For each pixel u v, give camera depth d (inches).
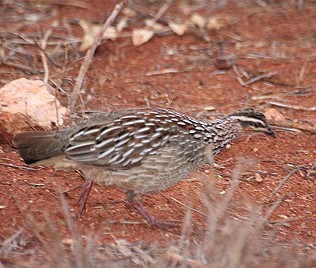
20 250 383.6
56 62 625.3
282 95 605.6
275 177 499.2
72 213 430.6
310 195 482.3
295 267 370.0
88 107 562.3
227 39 688.4
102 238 405.1
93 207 442.3
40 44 644.1
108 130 417.1
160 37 682.8
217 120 449.7
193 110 572.4
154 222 426.0
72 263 358.6
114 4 732.0
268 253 381.1
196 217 442.0
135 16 711.7
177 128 426.3
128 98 585.0
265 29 709.3
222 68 642.8
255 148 532.1
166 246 396.8
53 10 714.2
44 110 508.7
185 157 427.5
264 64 649.6
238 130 454.3
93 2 735.1
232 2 755.4
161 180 425.7
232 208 447.5
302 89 615.8
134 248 389.4
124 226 425.1
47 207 431.2
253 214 385.7
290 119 572.1
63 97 569.9
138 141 416.5
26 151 418.3
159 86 608.4
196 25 700.7
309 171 507.2
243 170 502.0
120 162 414.6
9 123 500.1
